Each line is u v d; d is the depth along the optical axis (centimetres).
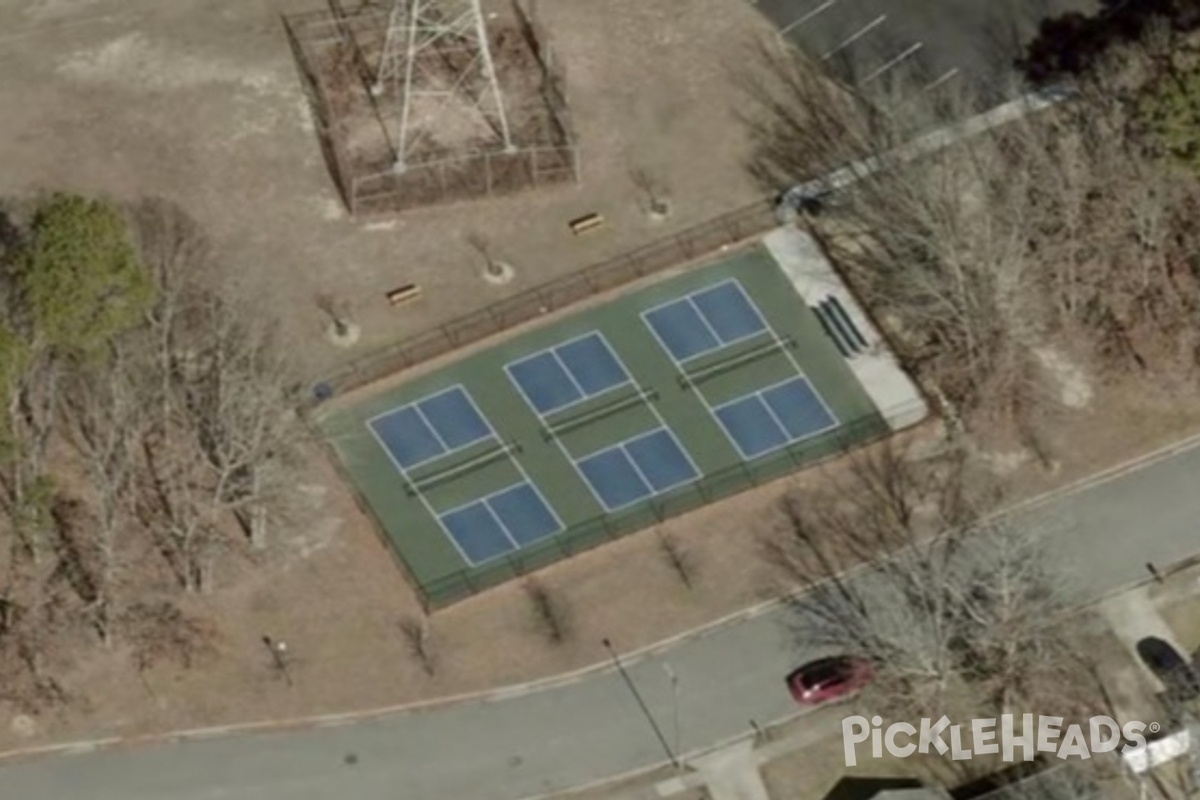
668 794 13712
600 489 14525
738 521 14438
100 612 14062
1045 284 14988
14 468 14312
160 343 14362
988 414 14712
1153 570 14288
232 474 14388
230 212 15488
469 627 14150
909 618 13850
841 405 14775
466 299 15188
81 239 13388
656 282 15250
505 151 15625
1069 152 14950
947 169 14762
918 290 14825
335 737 13875
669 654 14088
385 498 14512
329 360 14938
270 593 14225
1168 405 14800
